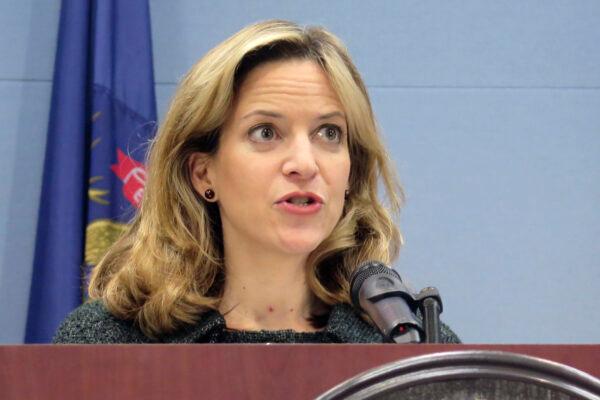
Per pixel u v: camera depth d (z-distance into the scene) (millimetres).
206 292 5461
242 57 5199
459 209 9023
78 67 8562
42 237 8391
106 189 8367
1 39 9008
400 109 9148
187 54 9148
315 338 5340
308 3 9266
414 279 8922
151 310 5289
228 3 9234
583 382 3066
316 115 5195
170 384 3252
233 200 5230
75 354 3262
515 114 9164
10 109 8938
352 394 3125
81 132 8477
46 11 9086
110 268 5801
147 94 8586
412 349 3260
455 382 3131
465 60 9234
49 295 8242
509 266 8969
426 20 9281
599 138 9148
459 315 8914
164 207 5508
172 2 9195
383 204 5867
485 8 9305
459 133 9125
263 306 5426
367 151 5625
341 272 5543
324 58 5297
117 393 3246
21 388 3238
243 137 5219
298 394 3246
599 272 8977
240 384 3250
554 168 9094
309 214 5113
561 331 8914
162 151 5508
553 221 9023
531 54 9250
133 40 8656
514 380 3109
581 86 9219
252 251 5336
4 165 8883
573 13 9312
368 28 9258
